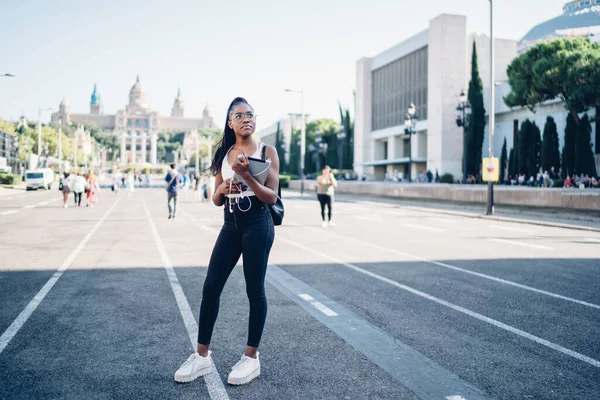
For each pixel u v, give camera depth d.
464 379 3.76
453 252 10.77
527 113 47.03
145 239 12.62
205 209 25.00
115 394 3.44
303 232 14.75
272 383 3.65
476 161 47.09
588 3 59.84
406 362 4.10
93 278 7.56
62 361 4.07
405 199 37.72
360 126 72.69
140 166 161.25
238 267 8.48
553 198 24.41
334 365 4.02
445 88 53.31
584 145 33.94
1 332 4.83
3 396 3.39
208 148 157.75
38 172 49.97
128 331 4.89
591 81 31.73
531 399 3.43
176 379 3.65
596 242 12.86
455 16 53.53
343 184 52.31
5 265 8.66
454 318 5.46
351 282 7.43
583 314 5.66
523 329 5.06
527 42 60.16
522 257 10.09
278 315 5.52
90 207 25.66
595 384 3.69
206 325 3.76
